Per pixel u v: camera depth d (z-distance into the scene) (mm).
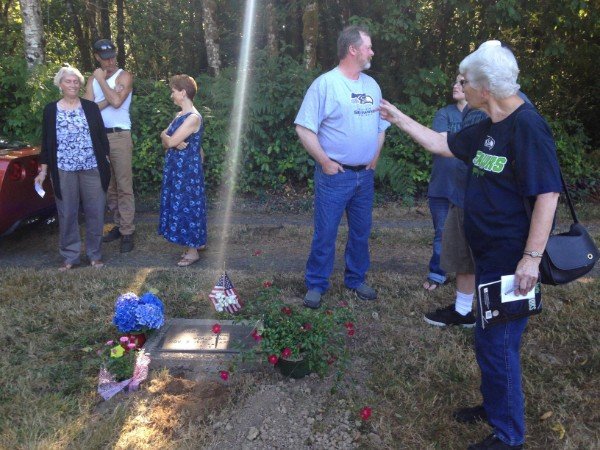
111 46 5543
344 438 2883
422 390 3273
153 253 5797
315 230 4293
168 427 2957
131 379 3309
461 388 3279
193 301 4430
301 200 7883
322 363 3234
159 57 11000
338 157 4066
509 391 2588
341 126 3982
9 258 5633
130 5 10875
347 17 9367
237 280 4871
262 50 8586
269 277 4930
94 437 2844
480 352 2645
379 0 8531
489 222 2529
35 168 5578
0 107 7867
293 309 3445
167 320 4023
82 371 3457
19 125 7547
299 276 4992
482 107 2551
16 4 11016
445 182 4434
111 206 6012
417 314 4227
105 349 3625
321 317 3324
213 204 7781
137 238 6234
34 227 6488
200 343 3682
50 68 7863
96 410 3111
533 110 2416
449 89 8898
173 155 5066
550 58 9047
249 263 5488
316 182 4238
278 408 3088
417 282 4836
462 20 8891
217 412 3070
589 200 8062
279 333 3256
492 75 2387
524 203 2436
